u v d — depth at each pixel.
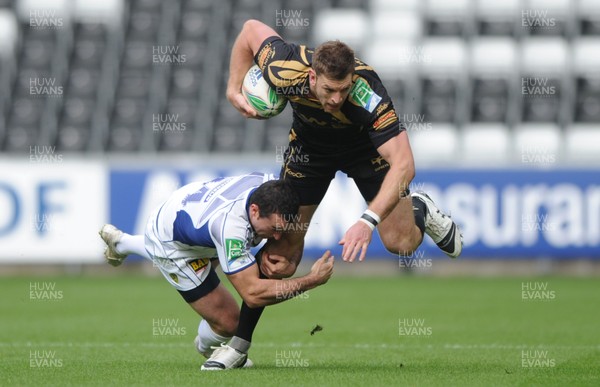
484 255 55.31
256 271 20.81
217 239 20.84
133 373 21.58
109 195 56.44
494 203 55.22
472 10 70.38
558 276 59.09
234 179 21.84
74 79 68.75
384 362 24.30
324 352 26.97
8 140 66.38
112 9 71.19
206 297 22.33
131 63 69.44
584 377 20.94
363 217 19.73
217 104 67.31
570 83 66.50
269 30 22.92
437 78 68.19
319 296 47.69
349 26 70.56
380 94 20.50
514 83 67.00
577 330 33.06
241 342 22.22
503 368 22.69
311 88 20.62
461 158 64.00
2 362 24.22
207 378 20.48
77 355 26.00
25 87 68.31
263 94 22.72
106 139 66.00
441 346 28.41
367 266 62.66
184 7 71.50
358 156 24.25
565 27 68.94
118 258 25.09
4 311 40.59
